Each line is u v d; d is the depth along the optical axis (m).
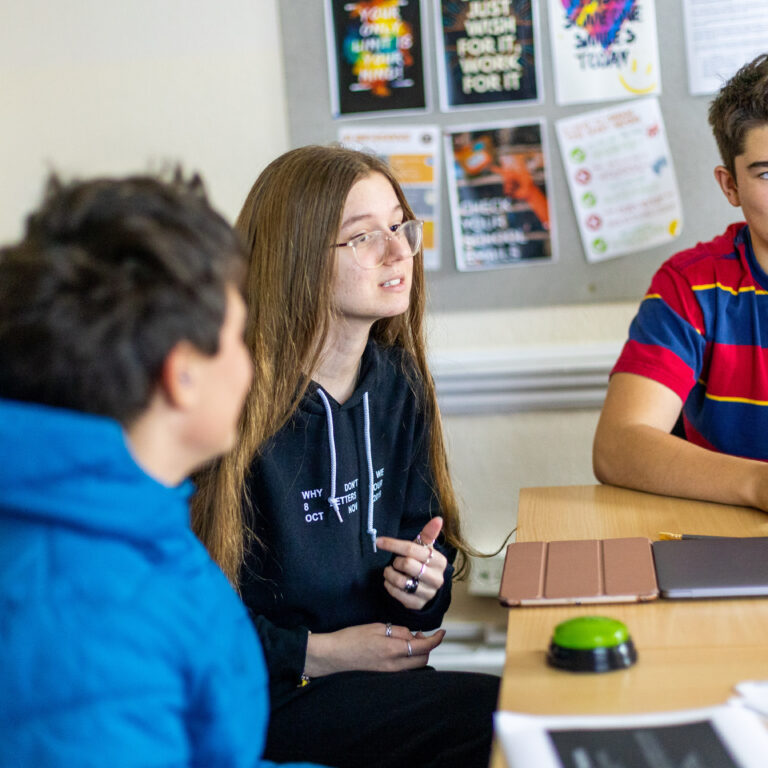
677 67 1.84
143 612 0.62
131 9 1.95
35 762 0.57
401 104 1.90
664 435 1.39
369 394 1.34
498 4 1.86
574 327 1.93
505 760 0.64
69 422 0.60
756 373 1.57
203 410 0.66
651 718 0.67
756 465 1.27
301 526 1.26
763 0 1.80
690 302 1.58
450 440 2.00
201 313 0.63
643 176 1.88
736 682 0.75
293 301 1.26
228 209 1.97
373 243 1.27
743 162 1.52
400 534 1.41
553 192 1.90
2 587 0.60
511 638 0.87
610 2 1.84
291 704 1.18
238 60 1.93
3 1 1.97
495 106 1.89
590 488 1.40
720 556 1.02
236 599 0.81
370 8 1.88
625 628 0.81
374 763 1.12
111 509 0.62
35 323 0.60
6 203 2.02
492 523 2.01
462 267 1.94
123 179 0.67
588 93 1.86
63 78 1.98
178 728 0.62
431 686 1.16
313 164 1.28
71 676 0.58
